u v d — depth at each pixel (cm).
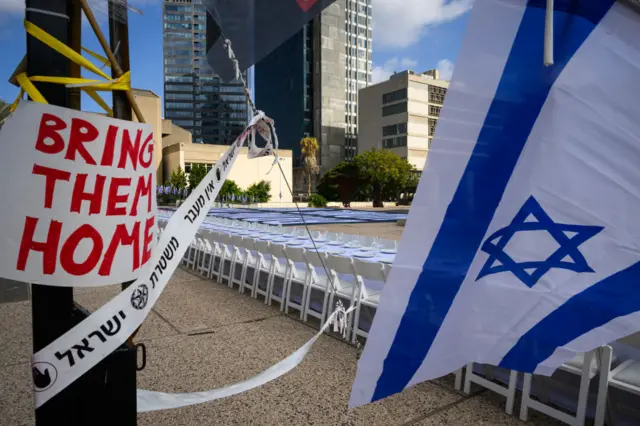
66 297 111
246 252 611
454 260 138
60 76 106
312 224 1538
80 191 103
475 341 143
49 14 104
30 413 273
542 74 129
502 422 264
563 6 125
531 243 137
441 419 267
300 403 286
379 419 267
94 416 120
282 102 10288
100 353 113
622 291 132
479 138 132
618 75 127
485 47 128
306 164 5794
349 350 383
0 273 98
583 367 242
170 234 127
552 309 138
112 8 116
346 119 10181
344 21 10006
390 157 5600
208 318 483
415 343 140
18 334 417
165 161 5147
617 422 253
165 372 337
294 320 477
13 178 98
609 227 133
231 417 268
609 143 130
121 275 111
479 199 135
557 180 133
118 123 108
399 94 7275
